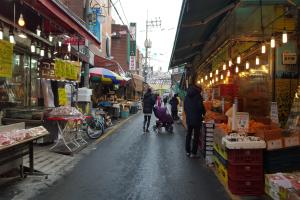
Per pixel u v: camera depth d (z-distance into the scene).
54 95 15.50
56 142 12.56
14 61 13.61
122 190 7.62
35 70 15.40
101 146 13.37
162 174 9.04
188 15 10.04
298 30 10.88
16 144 7.53
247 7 10.87
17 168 8.48
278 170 6.95
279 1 10.28
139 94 52.75
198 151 12.29
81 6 26.39
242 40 11.33
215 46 13.97
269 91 11.45
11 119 12.38
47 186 7.85
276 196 5.91
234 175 7.12
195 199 7.07
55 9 9.89
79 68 15.63
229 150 7.30
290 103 11.11
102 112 19.91
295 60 11.12
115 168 9.65
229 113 8.72
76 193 7.37
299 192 5.17
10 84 13.38
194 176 8.88
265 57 11.84
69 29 12.33
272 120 8.69
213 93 16.03
